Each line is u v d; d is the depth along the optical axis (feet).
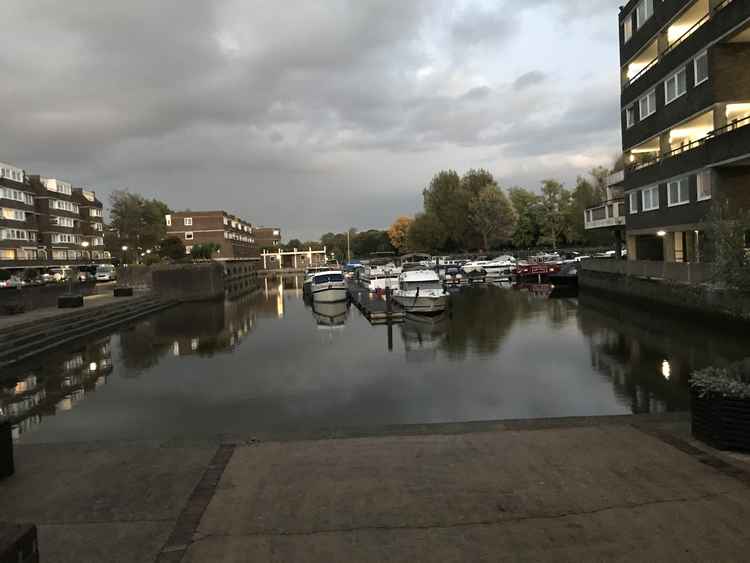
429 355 65.36
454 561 13.47
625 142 118.11
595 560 13.33
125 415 44.98
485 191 282.97
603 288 119.14
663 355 58.90
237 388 53.16
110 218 254.88
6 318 86.94
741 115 83.97
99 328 97.30
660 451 20.63
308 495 17.54
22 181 226.17
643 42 106.52
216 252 323.37
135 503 17.42
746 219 32.96
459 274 192.03
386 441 22.97
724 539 14.08
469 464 19.90
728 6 76.23
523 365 57.47
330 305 133.59
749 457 19.81
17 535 8.87
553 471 18.97
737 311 31.53
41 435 40.11
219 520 16.03
